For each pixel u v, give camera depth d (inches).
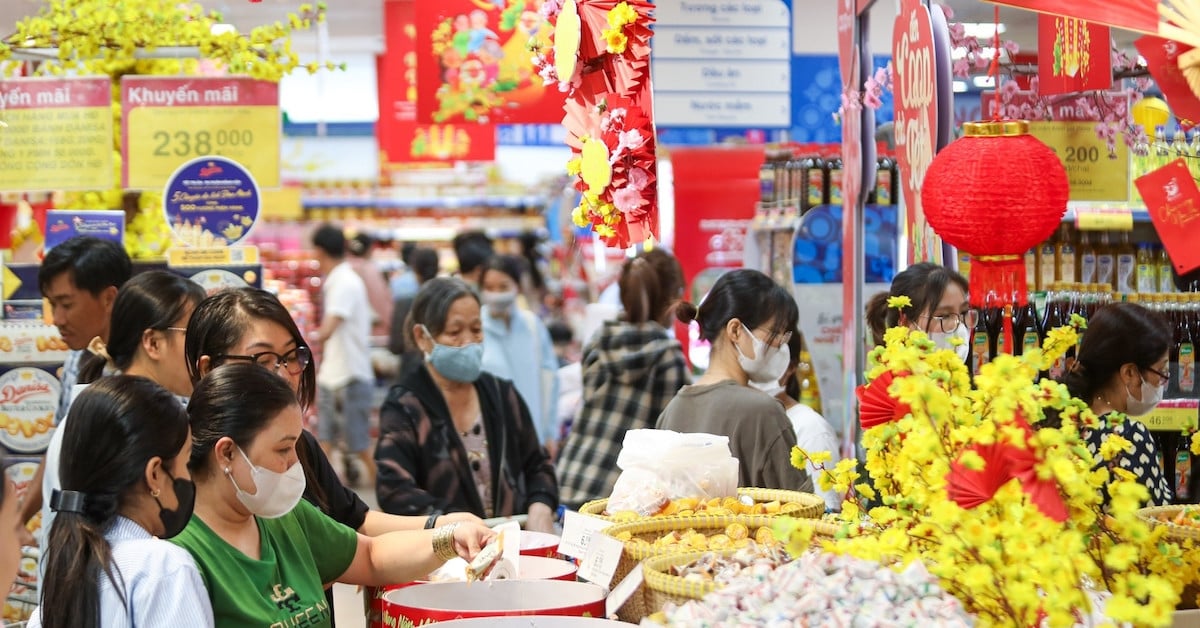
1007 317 98.8
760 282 137.3
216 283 187.9
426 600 99.6
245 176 201.2
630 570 96.6
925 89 126.7
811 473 147.4
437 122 253.4
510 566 104.3
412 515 158.6
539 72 141.6
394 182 619.2
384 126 308.5
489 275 279.9
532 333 285.3
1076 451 77.6
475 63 253.3
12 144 209.0
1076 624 70.4
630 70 115.0
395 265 624.4
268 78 209.3
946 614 67.2
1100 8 88.9
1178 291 158.9
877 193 199.8
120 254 157.8
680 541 99.0
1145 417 144.9
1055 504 68.9
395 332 383.6
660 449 113.3
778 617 69.7
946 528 72.1
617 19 113.1
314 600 102.9
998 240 96.0
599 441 183.5
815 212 225.6
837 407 223.0
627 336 184.9
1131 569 80.0
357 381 381.7
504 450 170.6
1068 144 146.9
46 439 176.7
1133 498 65.6
